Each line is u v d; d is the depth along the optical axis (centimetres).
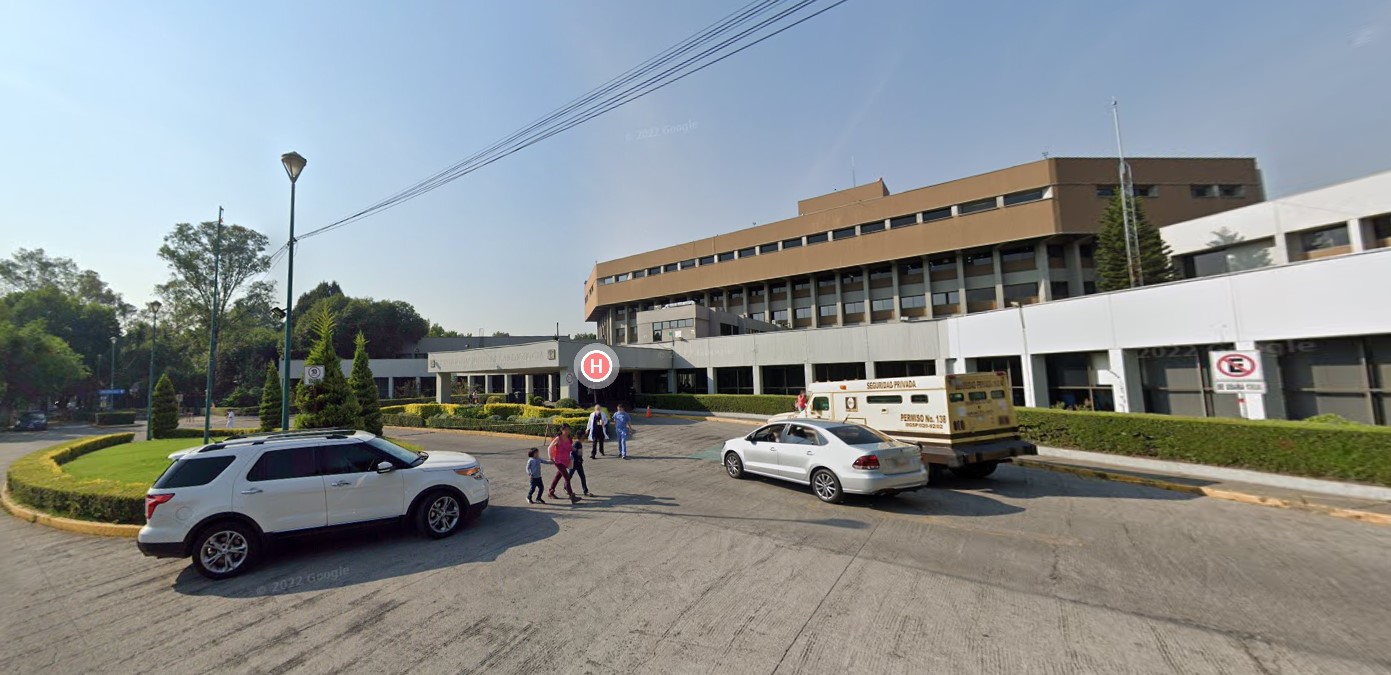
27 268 6072
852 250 4475
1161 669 390
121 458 1490
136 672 417
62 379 4450
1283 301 1228
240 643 462
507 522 833
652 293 5709
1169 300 1462
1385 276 1074
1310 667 392
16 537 824
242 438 746
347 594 565
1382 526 771
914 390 1160
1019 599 520
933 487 1068
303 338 6225
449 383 3312
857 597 527
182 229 5084
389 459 763
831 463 932
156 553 618
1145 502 932
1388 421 1126
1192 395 1470
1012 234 3794
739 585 562
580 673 396
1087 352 1788
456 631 471
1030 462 1299
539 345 2616
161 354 6156
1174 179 3794
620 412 1531
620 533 761
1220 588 544
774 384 3052
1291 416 1273
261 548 657
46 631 496
